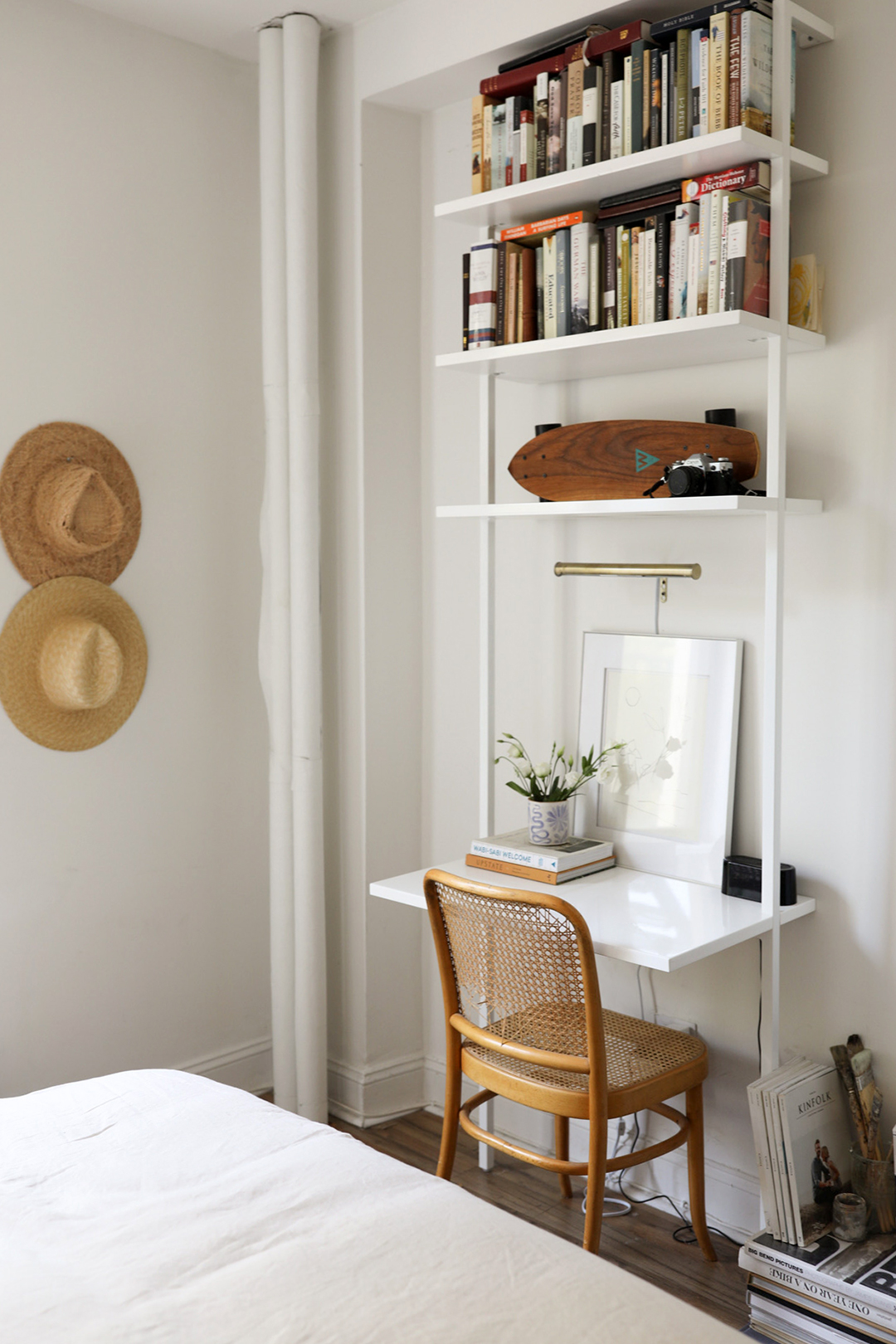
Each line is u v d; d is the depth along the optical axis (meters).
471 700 2.90
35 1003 2.64
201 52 2.86
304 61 2.71
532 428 2.70
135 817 2.81
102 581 2.71
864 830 2.14
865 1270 1.91
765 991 2.21
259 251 3.01
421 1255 1.25
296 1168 1.46
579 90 2.18
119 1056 2.81
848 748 2.15
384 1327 1.12
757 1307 2.00
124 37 2.70
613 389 2.54
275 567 2.84
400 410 2.92
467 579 2.88
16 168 2.53
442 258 2.89
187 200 2.84
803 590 2.20
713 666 2.34
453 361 2.40
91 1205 1.37
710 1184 2.41
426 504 2.97
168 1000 2.90
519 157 2.29
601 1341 1.11
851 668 2.14
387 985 2.98
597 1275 1.24
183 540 2.87
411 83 2.68
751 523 2.29
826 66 2.10
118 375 2.73
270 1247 1.27
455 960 2.18
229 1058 3.03
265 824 3.09
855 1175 2.06
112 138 2.69
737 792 2.34
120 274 2.72
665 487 2.22
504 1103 2.84
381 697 2.93
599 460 2.32
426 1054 3.07
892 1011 2.12
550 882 2.33
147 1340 1.09
